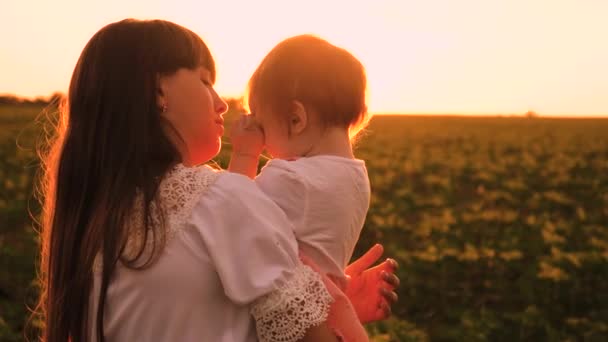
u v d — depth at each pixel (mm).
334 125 2203
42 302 2207
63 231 2049
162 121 2023
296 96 2180
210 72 2154
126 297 1917
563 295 8742
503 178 22594
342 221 2102
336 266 2105
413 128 55594
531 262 10719
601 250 11531
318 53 2188
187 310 1889
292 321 1856
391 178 20078
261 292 1844
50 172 2145
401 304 8492
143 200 1940
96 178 2014
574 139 43781
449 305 8500
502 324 7555
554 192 17094
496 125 62969
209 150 2096
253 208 1916
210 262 1894
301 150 2201
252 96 2268
